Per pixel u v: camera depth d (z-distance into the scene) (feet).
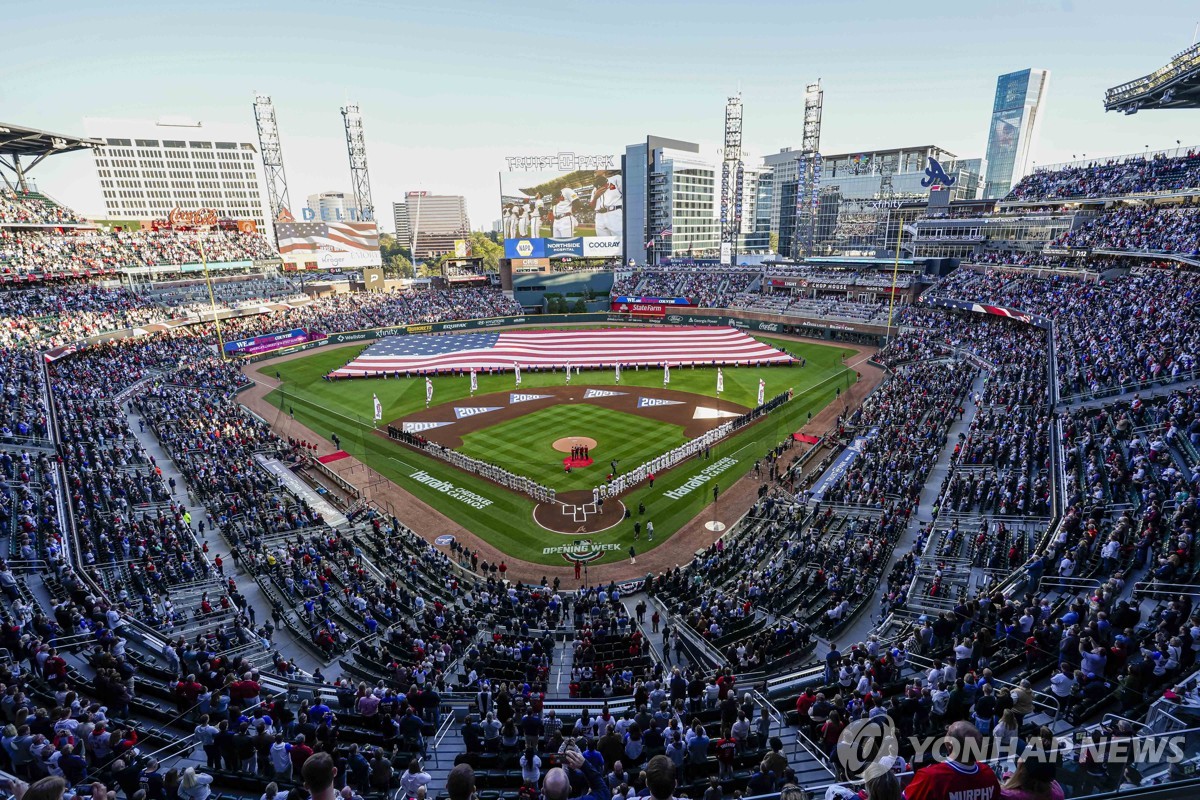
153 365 252.01
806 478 155.94
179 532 118.42
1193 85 211.61
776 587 101.24
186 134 554.87
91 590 85.56
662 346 281.95
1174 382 136.15
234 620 89.66
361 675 80.53
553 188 408.87
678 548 131.03
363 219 422.41
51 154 296.71
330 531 129.59
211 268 358.23
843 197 517.96
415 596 105.50
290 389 251.39
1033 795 19.94
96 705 52.19
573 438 191.93
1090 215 275.80
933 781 19.43
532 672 79.10
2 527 100.22
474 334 311.68
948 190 387.55
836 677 66.44
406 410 223.10
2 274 253.24
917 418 173.78
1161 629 54.49
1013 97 638.53
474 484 161.17
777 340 329.93
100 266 299.58
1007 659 60.75
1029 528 104.06
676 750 47.44
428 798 49.83
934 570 97.55
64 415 170.91
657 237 475.72
